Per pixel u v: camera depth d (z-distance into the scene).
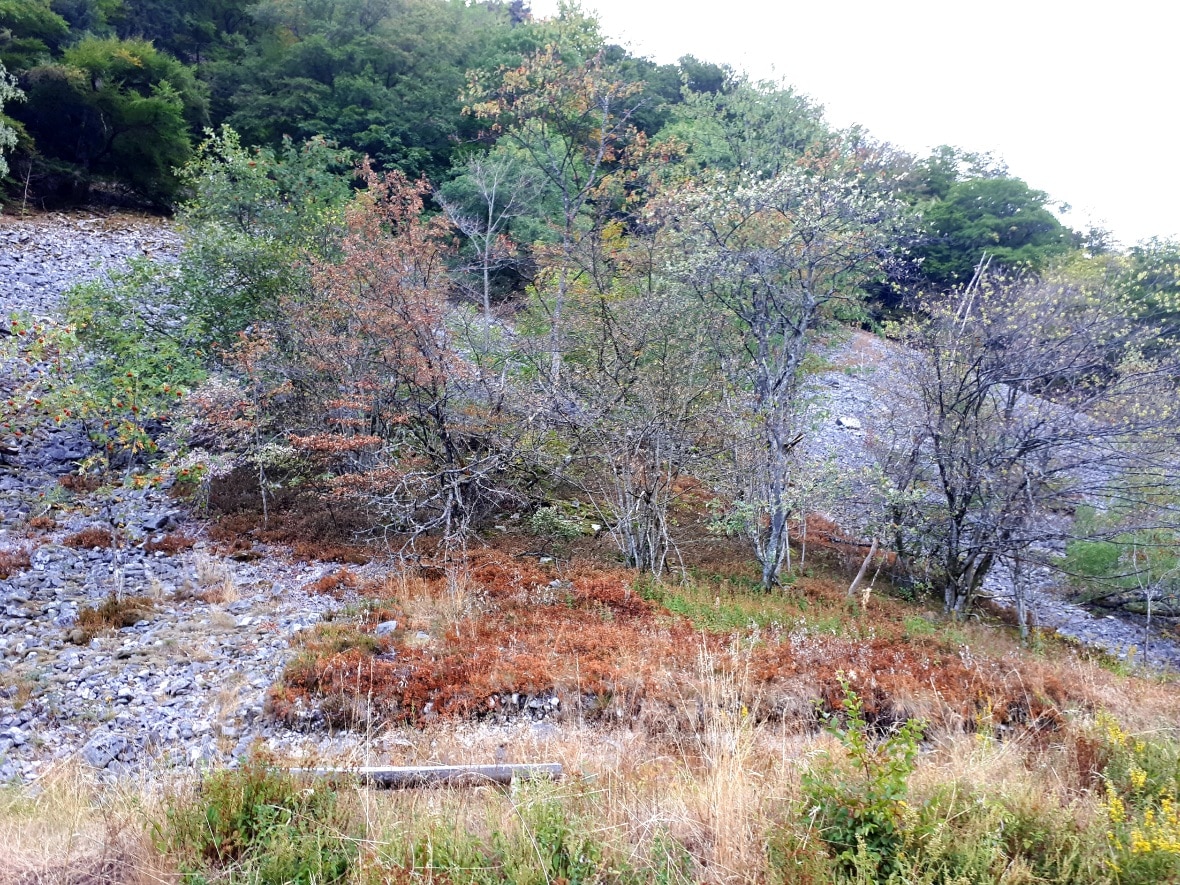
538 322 13.62
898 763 3.52
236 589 8.64
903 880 2.95
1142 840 3.26
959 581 11.33
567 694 6.42
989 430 10.45
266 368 11.08
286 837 3.34
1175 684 8.49
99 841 3.48
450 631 7.68
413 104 27.11
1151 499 11.01
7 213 22.28
